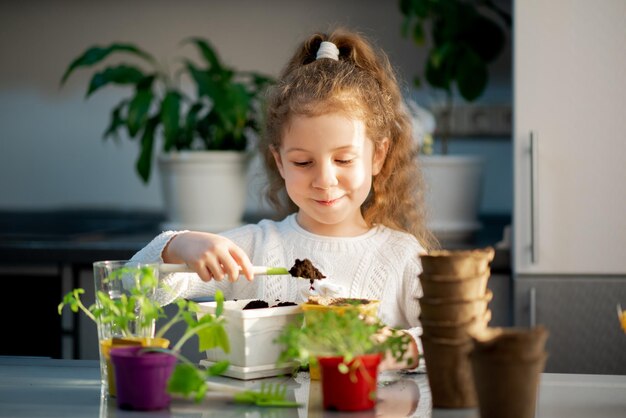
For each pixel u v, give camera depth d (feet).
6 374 4.34
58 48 11.37
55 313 8.78
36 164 11.58
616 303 7.91
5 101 11.51
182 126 9.53
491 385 3.28
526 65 7.93
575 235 7.97
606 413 3.61
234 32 11.18
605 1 7.80
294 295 5.57
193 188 9.05
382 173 5.93
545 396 3.89
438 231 9.05
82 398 3.87
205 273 4.51
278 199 6.49
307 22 11.07
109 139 11.48
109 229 10.01
